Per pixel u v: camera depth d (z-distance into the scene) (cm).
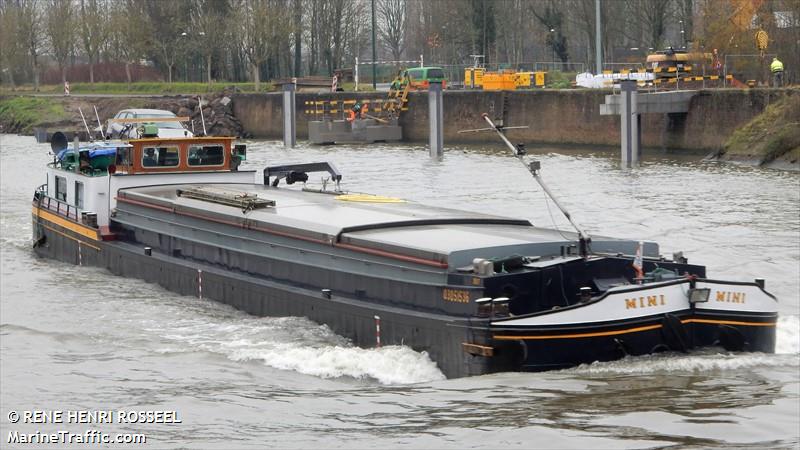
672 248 10844
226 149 10706
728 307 6575
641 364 6412
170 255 9275
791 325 7625
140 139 10381
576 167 19388
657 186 15888
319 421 5922
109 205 10269
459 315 6512
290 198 9138
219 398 6394
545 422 5681
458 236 7231
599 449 5334
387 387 6475
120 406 6338
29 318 8569
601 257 6725
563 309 6272
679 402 5934
